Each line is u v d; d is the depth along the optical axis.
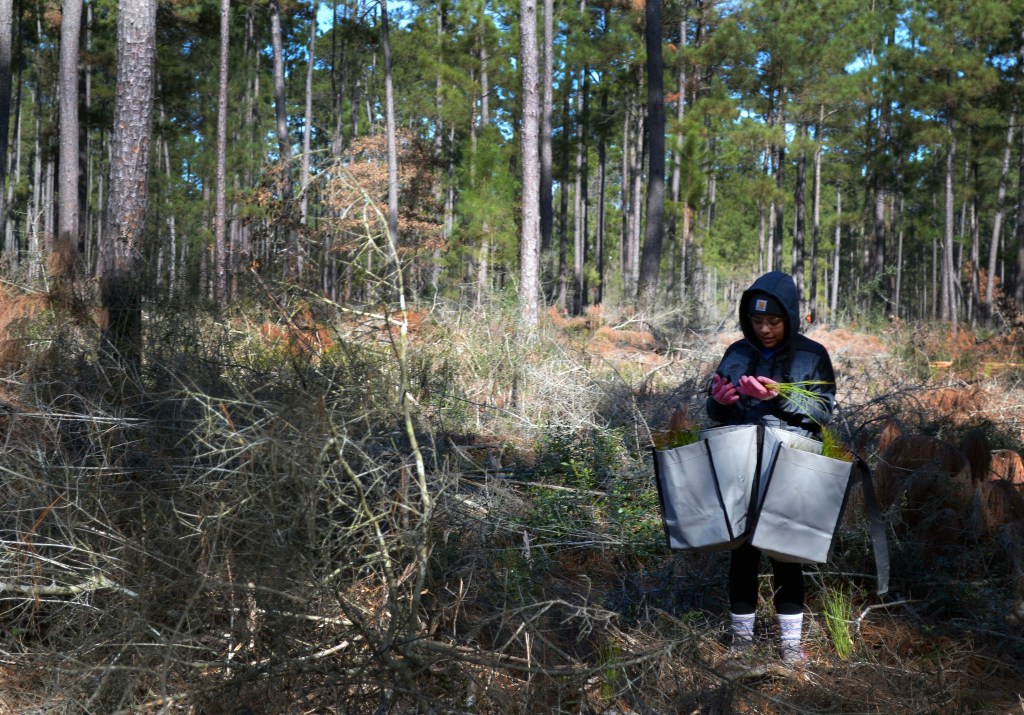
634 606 3.69
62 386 4.39
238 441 3.14
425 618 3.19
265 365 4.32
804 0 29.69
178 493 3.23
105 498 3.35
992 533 4.23
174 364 4.23
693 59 29.58
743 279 43.66
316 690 2.82
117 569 3.07
